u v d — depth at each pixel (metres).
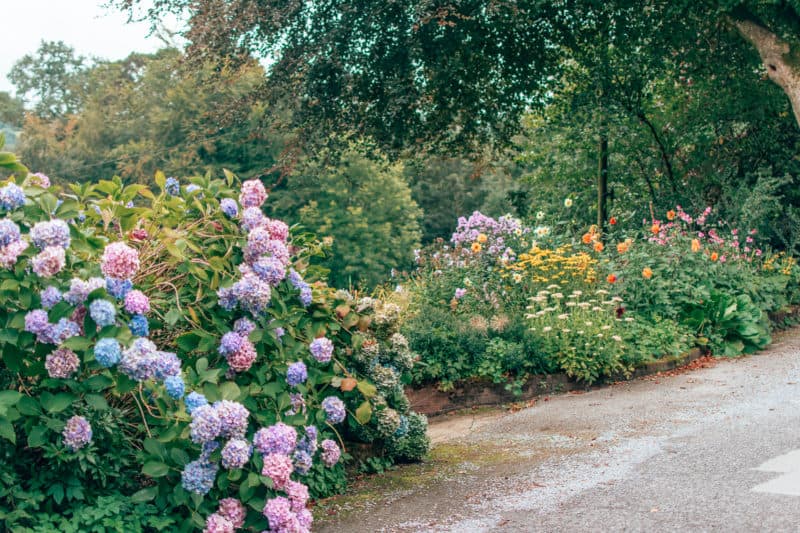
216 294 4.35
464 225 11.57
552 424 6.88
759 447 5.24
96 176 39.09
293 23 13.59
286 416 4.41
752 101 15.39
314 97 13.78
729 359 9.44
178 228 4.43
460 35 13.46
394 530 4.21
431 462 5.89
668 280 10.32
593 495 4.52
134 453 3.98
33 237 3.71
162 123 36.72
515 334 8.62
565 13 14.34
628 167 17.22
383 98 14.05
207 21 13.46
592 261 10.20
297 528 3.90
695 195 15.29
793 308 12.45
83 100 45.81
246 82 34.84
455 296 9.72
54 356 3.67
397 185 40.94
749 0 12.89
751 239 12.55
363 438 5.63
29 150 40.62
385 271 40.44
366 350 5.47
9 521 3.39
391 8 12.98
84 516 3.54
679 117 16.06
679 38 14.36
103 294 3.73
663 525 3.89
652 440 5.80
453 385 8.11
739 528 3.75
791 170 15.72
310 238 5.56
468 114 15.34
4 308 3.70
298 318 4.82
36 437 3.57
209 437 3.73
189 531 3.81
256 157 36.41
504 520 4.22
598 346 8.49
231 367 4.25
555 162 18.11
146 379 3.78
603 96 14.76
